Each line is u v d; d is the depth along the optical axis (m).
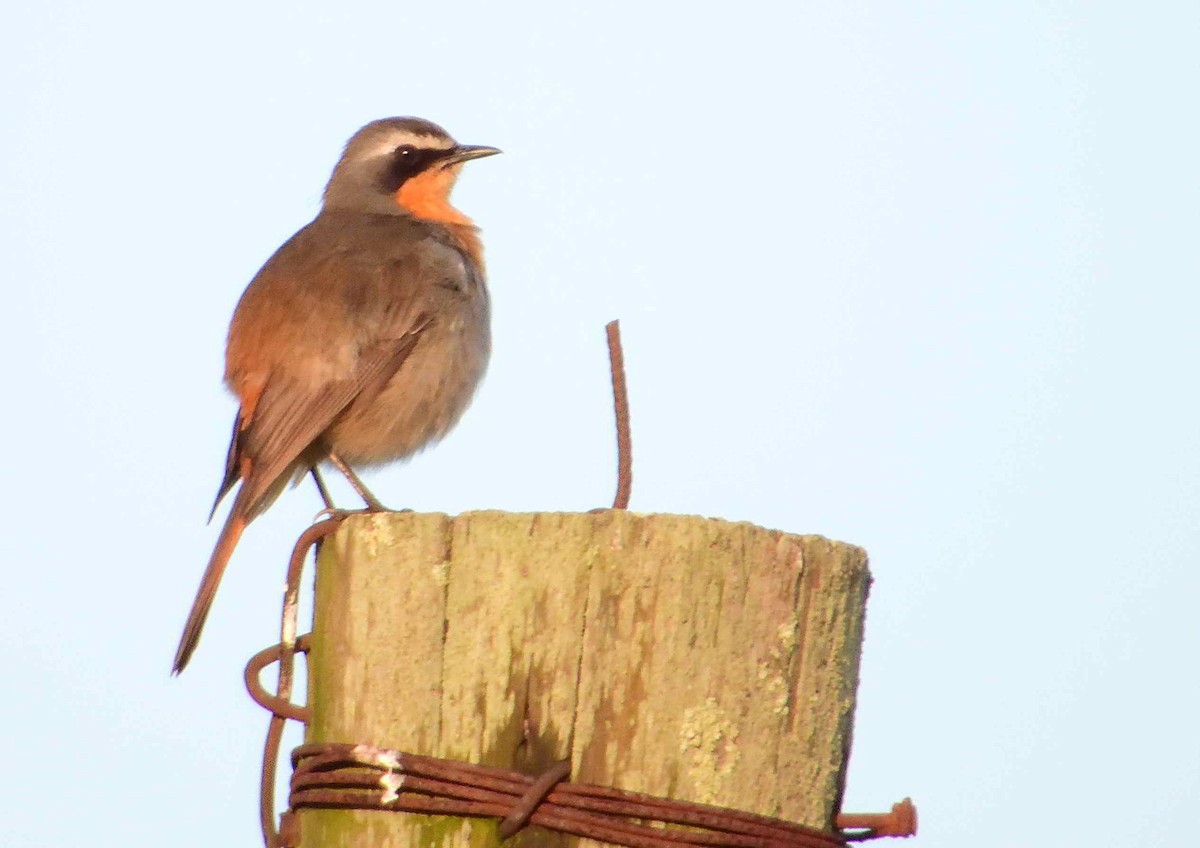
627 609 8.26
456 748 8.23
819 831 8.44
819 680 8.62
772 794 8.34
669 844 8.02
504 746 8.20
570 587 8.28
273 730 9.17
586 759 8.15
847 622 8.84
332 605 8.63
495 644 8.29
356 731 8.38
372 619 8.44
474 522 8.42
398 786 8.19
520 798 8.02
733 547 8.41
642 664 8.21
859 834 8.98
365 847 8.19
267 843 9.20
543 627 8.27
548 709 8.20
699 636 8.27
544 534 8.35
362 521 8.61
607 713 8.18
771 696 8.40
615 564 8.29
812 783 8.51
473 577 8.37
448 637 8.36
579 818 8.02
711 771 8.17
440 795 8.13
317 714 8.62
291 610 9.13
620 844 8.00
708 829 8.07
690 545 8.32
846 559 8.81
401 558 8.45
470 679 8.29
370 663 8.40
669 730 8.16
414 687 8.32
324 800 8.34
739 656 8.34
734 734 8.26
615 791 8.06
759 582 8.46
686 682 8.21
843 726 8.82
